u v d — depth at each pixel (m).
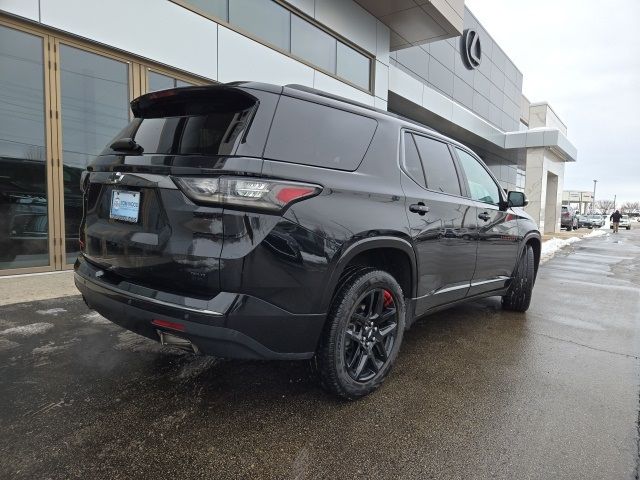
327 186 2.28
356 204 2.42
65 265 5.56
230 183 1.92
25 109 5.06
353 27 10.00
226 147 2.02
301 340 2.19
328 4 9.23
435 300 3.23
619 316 4.96
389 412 2.46
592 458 2.09
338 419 2.36
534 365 3.28
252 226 1.96
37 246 5.31
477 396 2.71
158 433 2.15
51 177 5.34
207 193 1.93
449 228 3.23
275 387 2.70
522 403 2.64
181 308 1.96
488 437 2.24
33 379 2.67
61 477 1.79
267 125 2.13
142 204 2.19
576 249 14.62
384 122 2.94
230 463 1.94
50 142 5.30
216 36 6.91
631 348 3.78
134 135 2.52
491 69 20.95
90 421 2.23
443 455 2.07
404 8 10.19
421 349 3.55
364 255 2.71
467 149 3.94
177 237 2.03
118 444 2.04
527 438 2.25
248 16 7.50
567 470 1.99
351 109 2.70
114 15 5.62
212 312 1.92
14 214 5.09
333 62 9.62
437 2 10.15
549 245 14.62
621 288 6.88
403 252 2.79
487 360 3.35
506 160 26.16
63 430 2.13
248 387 2.69
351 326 2.52
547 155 20.34
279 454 2.03
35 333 3.44
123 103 5.92
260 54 7.69
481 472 1.96
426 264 3.01
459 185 3.59
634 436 2.30
